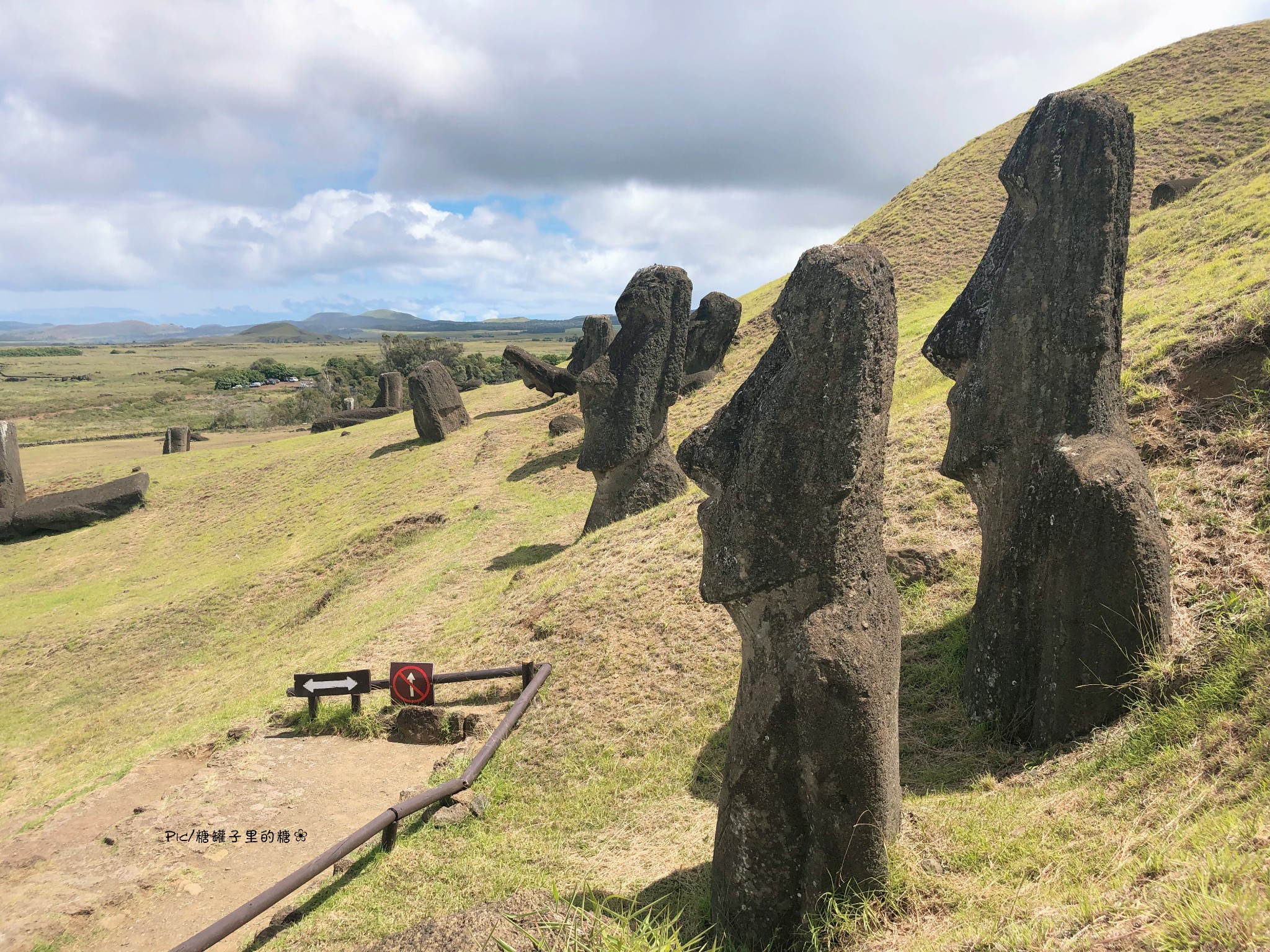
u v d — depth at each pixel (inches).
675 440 872.3
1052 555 259.9
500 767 348.2
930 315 1025.5
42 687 708.0
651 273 624.7
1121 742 234.1
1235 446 319.6
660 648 398.0
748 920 194.4
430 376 1211.2
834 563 187.9
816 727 185.2
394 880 272.5
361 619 643.5
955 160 1704.0
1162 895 145.9
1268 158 816.9
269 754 389.1
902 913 185.8
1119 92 1569.9
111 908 273.9
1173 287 551.5
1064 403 265.4
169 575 958.4
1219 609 255.1
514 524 791.7
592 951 160.2
